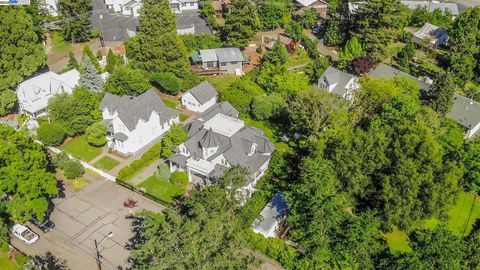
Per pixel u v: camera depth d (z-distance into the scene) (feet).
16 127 269.85
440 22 420.36
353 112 237.86
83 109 263.49
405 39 391.04
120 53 356.18
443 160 220.43
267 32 403.34
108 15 429.38
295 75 302.45
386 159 196.75
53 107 257.14
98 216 212.64
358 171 196.85
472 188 225.76
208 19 408.46
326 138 217.97
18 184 189.88
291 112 246.27
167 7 309.42
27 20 308.40
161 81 302.04
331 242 178.60
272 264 188.03
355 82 277.44
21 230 199.41
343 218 182.80
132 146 253.44
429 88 281.13
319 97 234.17
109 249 195.11
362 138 202.90
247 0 355.36
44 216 209.77
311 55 359.05
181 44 318.04
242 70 341.82
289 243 194.80
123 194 226.38
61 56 358.64
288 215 196.34
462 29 342.44
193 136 234.99
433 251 173.88
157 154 250.78
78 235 202.18
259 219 193.16
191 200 167.94
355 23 372.17
